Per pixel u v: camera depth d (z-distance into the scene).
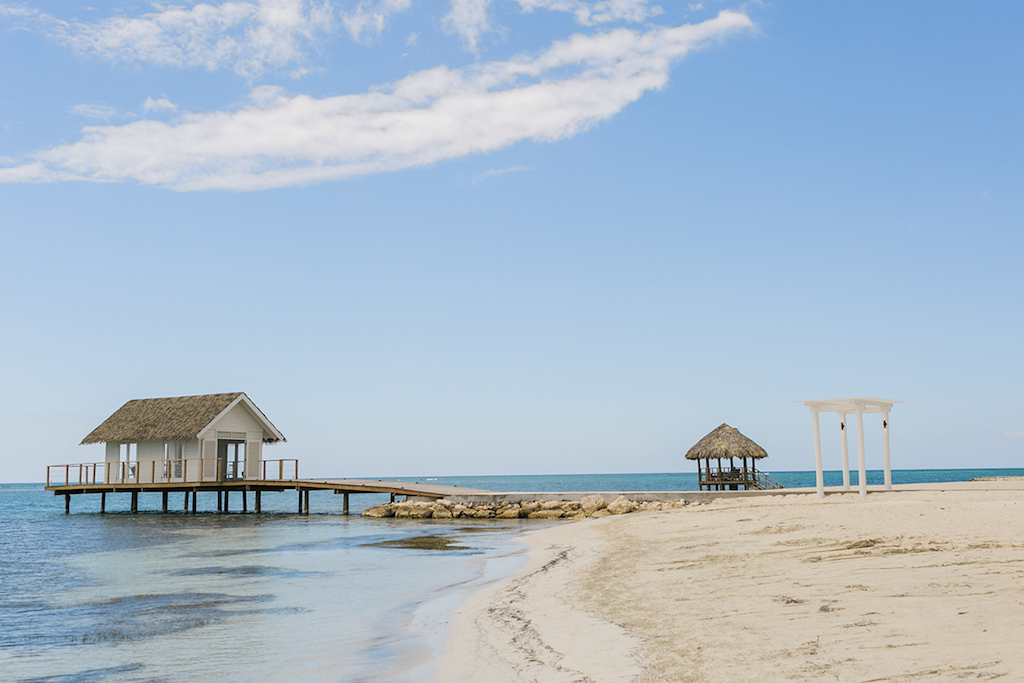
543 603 12.06
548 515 36.22
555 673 7.81
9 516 50.84
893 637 7.75
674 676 7.20
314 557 22.03
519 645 9.34
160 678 9.32
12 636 12.07
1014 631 7.60
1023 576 10.38
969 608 8.79
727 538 17.56
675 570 14.03
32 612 14.20
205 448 42.06
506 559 19.62
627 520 26.92
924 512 18.52
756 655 7.60
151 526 36.81
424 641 10.36
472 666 8.55
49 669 9.95
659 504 33.12
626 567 15.13
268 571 19.11
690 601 10.95
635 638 8.95
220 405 41.72
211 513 46.06
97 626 12.74
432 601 13.78
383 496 76.06
